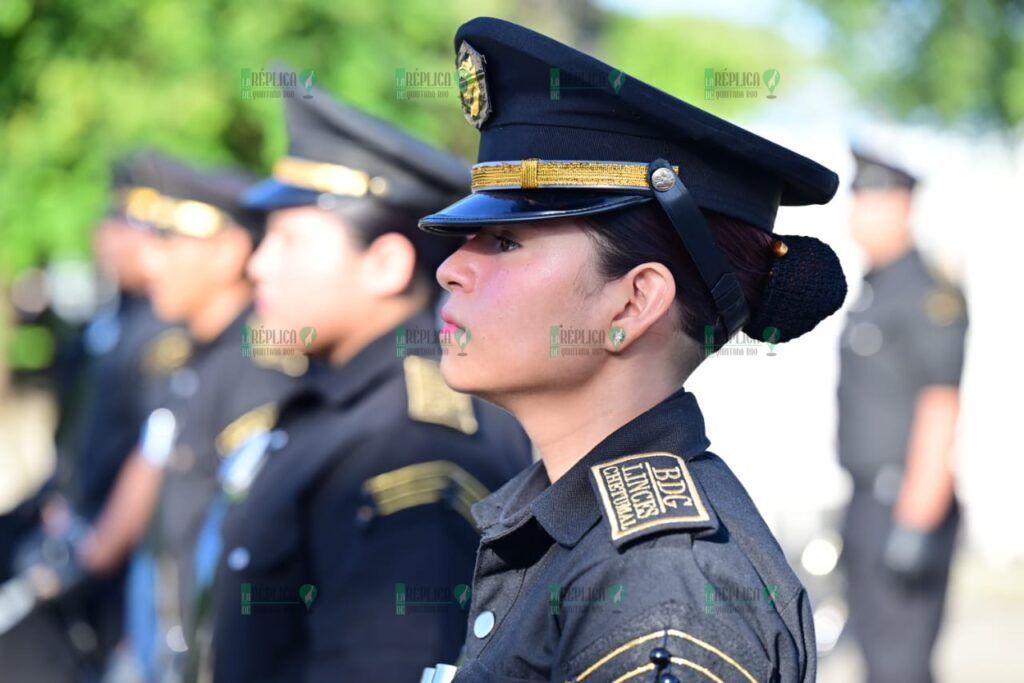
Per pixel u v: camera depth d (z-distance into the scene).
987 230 15.97
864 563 9.23
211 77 10.35
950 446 9.09
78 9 10.62
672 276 2.92
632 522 2.71
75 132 10.86
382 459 4.30
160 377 7.78
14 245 11.19
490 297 2.97
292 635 4.36
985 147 17.66
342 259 4.73
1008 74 17.78
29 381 15.06
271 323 4.81
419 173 4.79
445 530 4.23
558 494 2.90
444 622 4.16
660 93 2.90
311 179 4.80
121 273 8.87
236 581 4.42
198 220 7.21
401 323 4.74
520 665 2.77
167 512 6.59
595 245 2.93
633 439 2.93
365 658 4.14
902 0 18.14
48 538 8.30
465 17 10.70
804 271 3.09
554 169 2.95
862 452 9.27
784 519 11.34
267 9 10.22
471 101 3.10
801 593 2.79
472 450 4.38
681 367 3.01
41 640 7.93
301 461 4.41
